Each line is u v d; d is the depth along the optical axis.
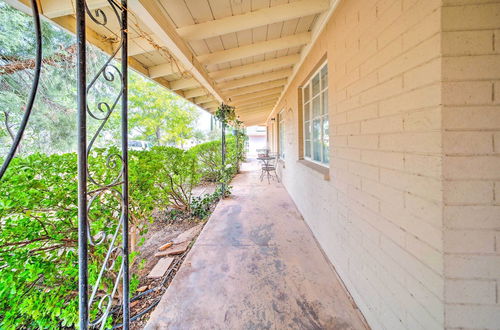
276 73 3.80
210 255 2.33
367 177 1.44
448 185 0.87
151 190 2.45
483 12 0.84
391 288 1.20
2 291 1.23
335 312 1.55
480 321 0.87
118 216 1.80
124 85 1.33
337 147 1.94
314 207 2.77
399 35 1.09
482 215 0.86
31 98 0.79
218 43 2.31
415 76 0.99
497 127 0.85
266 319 1.50
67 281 1.51
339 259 1.93
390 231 1.21
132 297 1.79
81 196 0.98
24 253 1.34
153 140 11.80
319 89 2.76
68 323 1.37
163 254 2.47
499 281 0.86
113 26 1.77
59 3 1.32
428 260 0.95
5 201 1.28
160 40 1.84
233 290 1.78
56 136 5.07
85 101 0.99
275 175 7.77
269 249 2.45
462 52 0.85
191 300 1.68
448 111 0.86
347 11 1.67
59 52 4.49
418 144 0.99
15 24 3.80
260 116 9.27
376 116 1.32
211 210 4.11
